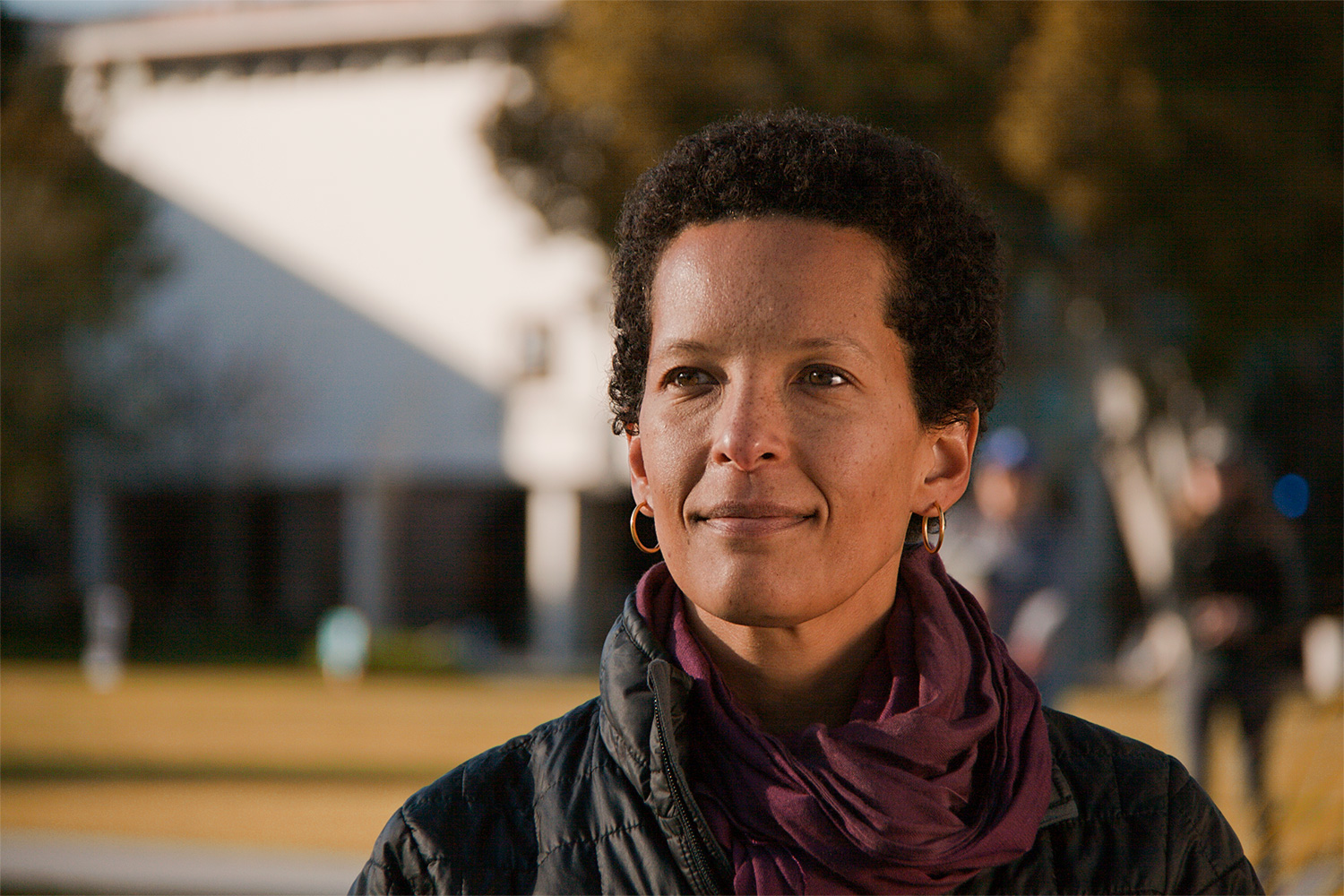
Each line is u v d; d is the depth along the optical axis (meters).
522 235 30.92
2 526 34.41
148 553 35.34
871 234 1.67
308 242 32.59
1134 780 1.75
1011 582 6.93
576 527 30.89
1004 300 1.88
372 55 31.92
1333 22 15.94
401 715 17.12
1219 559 7.13
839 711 1.75
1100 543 24.41
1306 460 25.17
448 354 31.58
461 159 31.34
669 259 1.70
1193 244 16.45
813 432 1.60
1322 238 16.77
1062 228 17.31
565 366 30.73
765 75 16.69
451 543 34.06
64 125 30.92
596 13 17.59
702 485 1.62
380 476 31.98
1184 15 15.94
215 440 32.03
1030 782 1.65
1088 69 15.70
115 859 7.79
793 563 1.59
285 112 32.75
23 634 32.84
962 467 1.80
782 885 1.57
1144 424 20.08
